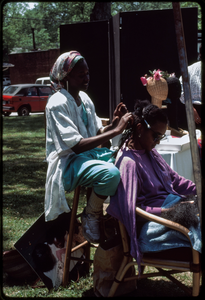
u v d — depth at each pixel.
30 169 7.31
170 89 4.45
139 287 2.88
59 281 2.92
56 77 2.77
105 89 7.34
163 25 6.36
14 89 19.48
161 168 2.76
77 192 2.77
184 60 1.97
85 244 3.01
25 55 32.44
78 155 2.68
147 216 2.33
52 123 2.67
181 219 2.29
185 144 3.79
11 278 3.08
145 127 2.53
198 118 4.21
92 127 3.00
